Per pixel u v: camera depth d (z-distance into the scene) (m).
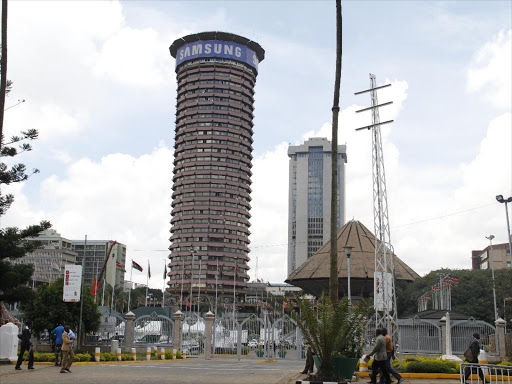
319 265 115.38
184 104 186.38
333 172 22.98
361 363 24.61
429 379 23.81
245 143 184.38
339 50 23.91
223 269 170.00
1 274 40.25
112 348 41.62
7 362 29.00
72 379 20.91
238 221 177.00
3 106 25.30
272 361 44.75
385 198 42.94
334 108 23.72
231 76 187.75
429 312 62.31
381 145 43.31
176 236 175.88
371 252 115.50
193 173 178.38
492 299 100.44
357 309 19.91
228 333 53.84
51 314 42.38
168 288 170.75
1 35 25.61
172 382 19.89
